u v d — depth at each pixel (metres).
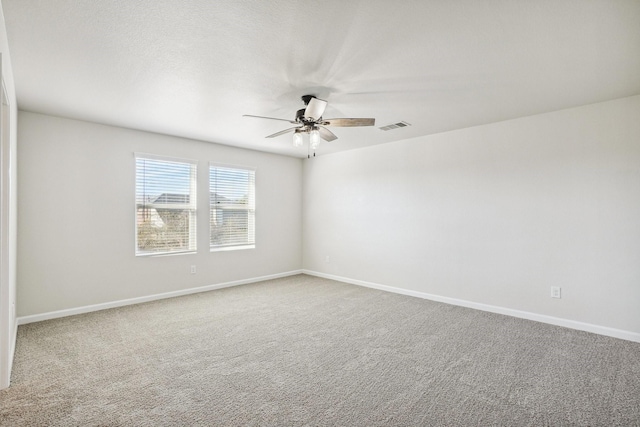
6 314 2.27
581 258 3.42
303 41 2.17
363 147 5.48
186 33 2.08
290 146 5.40
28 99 3.24
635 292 3.12
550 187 3.62
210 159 5.14
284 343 3.07
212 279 5.18
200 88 2.95
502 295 3.97
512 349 2.93
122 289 4.27
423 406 2.09
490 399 2.16
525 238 3.79
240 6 1.80
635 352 2.86
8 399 2.13
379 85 2.87
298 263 6.52
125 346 2.98
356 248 5.60
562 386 2.31
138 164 4.41
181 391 2.24
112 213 4.18
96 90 3.00
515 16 1.89
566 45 2.21
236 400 2.14
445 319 3.76
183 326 3.51
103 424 1.89
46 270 3.71
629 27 2.00
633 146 3.13
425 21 1.94
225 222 5.38
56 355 2.78
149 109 3.53
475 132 4.21
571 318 3.48
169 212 4.72
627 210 3.17
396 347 2.98
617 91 3.02
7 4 1.79
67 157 3.85
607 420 1.94
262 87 2.92
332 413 2.01
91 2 1.78
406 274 4.92
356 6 1.80
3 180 2.30
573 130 3.46
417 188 4.79
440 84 2.84
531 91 3.01
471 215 4.24
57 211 3.79
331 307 4.23
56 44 2.22
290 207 6.36
